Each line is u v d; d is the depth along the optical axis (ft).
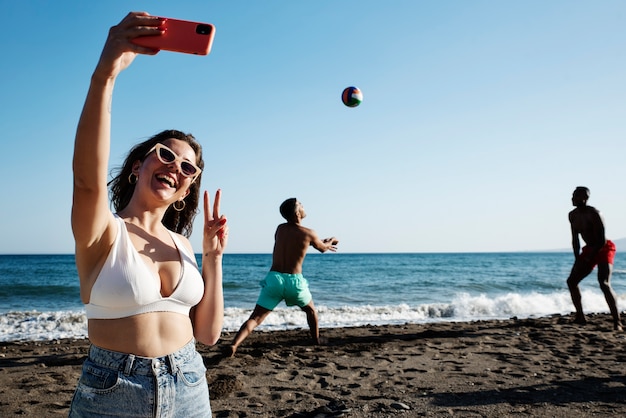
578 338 27.07
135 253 6.37
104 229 6.08
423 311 45.06
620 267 191.93
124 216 7.03
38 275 119.03
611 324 32.42
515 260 284.00
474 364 20.84
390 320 39.73
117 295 6.17
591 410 14.84
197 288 7.09
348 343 25.67
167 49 5.58
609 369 19.88
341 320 39.88
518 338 27.20
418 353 23.08
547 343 25.70
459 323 34.58
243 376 18.54
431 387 17.34
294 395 16.39
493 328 31.42
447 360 21.59
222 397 16.08
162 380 6.36
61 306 60.75
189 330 7.02
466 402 15.61
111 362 6.22
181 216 9.11
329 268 171.83
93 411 6.15
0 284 89.56
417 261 254.88
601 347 24.59
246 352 22.79
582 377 18.60
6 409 14.80
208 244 8.00
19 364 20.59
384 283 102.53
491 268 177.68
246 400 15.80
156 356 6.40
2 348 24.82
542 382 17.93
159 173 7.15
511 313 46.16
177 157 7.16
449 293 81.71
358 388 17.19
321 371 19.49
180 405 6.55
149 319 6.41
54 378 18.26
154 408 6.27
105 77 5.44
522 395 16.34
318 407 15.14
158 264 6.75
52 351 23.94
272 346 24.75
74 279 104.73
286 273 23.36
